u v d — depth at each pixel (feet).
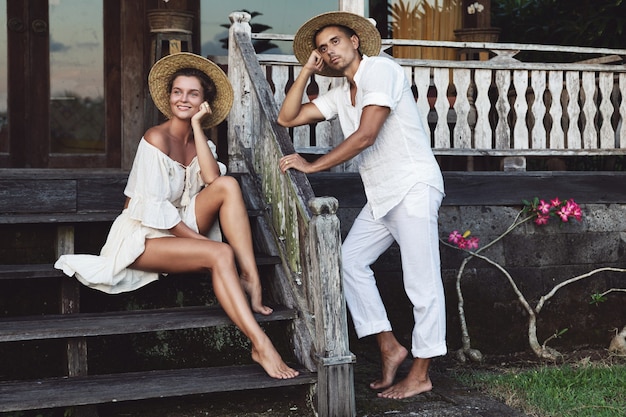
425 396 12.27
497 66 17.17
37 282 12.76
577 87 17.79
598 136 19.60
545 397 12.23
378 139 11.96
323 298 10.74
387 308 15.98
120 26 20.11
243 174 14.61
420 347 12.11
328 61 12.08
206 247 11.23
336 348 10.77
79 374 11.10
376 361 15.02
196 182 12.26
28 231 13.07
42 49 19.65
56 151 19.86
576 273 17.24
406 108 11.90
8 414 11.34
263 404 11.73
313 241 10.84
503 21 26.89
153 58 19.48
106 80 20.06
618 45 24.93
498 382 13.16
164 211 11.46
